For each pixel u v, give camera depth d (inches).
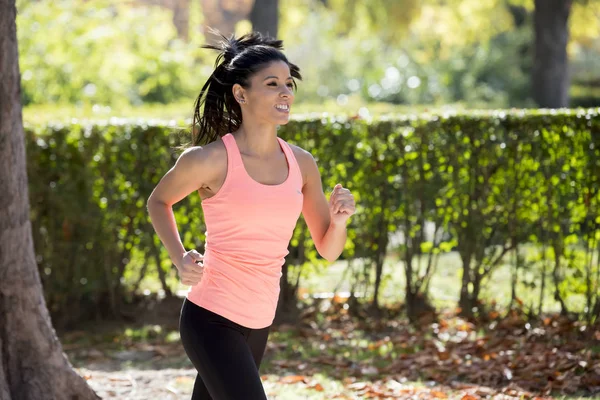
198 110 189.5
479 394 271.9
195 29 1301.7
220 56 185.2
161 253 402.6
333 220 180.1
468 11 1085.8
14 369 225.5
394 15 991.6
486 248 376.8
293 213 175.5
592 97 1242.0
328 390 283.3
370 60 1290.6
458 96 1253.7
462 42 1189.1
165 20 1156.5
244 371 166.9
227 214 172.1
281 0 1144.8
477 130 370.9
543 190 363.3
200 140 189.0
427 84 1229.7
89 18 878.4
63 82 848.9
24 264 228.2
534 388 277.7
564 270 364.2
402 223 386.3
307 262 393.4
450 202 378.3
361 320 386.0
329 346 344.5
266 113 174.4
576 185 357.7
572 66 1549.0
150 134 391.9
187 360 331.0
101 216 394.0
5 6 220.8
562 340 336.5
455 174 374.6
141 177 394.0
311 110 690.2
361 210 386.6
